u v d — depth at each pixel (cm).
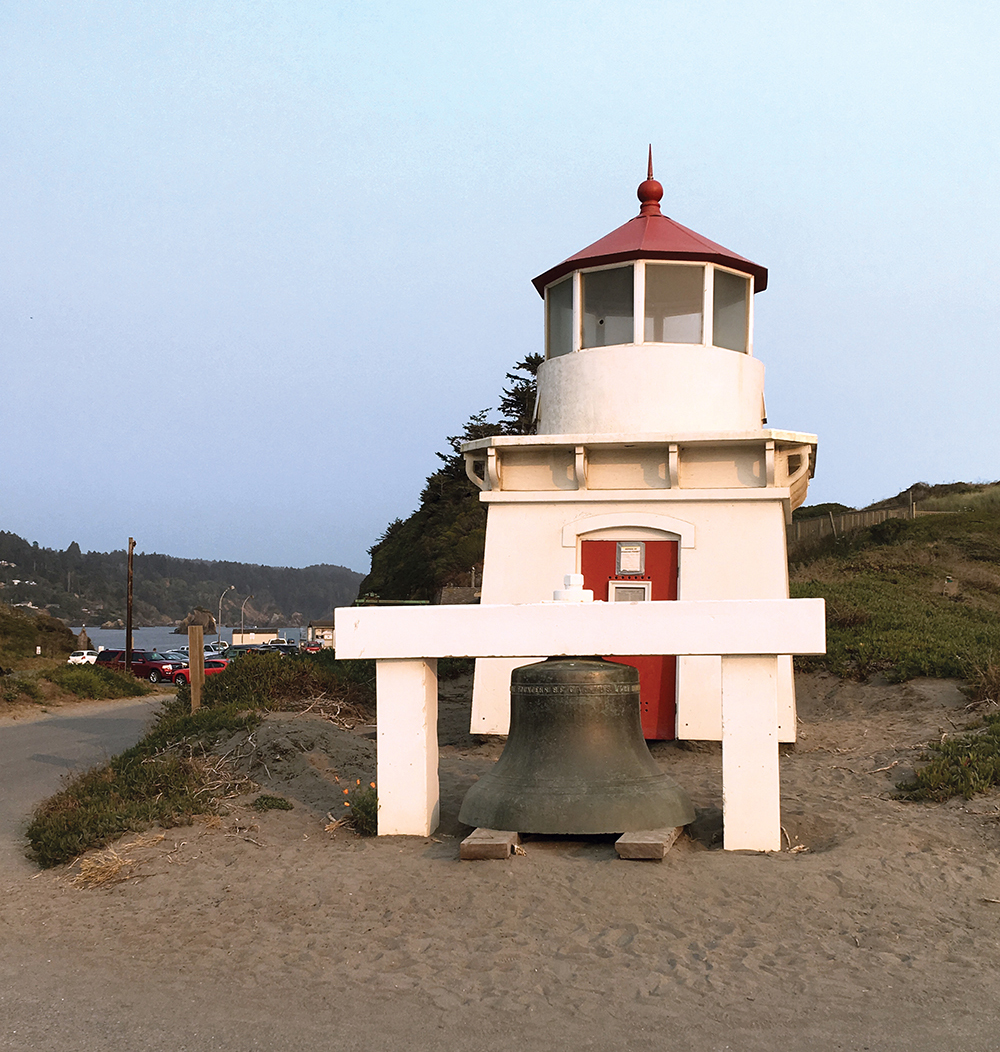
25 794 1286
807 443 1283
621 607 820
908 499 4975
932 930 620
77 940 658
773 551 1268
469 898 686
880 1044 472
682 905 659
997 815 838
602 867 732
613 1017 508
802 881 694
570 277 1411
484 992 544
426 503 5356
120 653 5281
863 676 1633
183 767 1111
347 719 1545
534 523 1338
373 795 908
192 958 613
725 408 1339
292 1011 529
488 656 841
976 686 1389
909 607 2316
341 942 625
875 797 945
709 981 548
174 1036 501
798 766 1113
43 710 2661
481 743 1320
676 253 1341
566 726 835
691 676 1264
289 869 771
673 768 1150
